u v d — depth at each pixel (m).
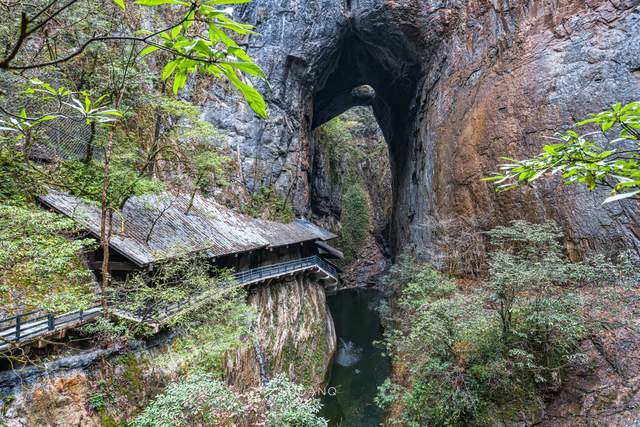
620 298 8.49
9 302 8.22
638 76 11.69
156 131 14.20
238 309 12.66
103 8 11.19
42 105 9.34
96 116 2.08
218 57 1.37
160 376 10.10
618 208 11.05
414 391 10.01
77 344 9.16
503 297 8.85
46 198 10.15
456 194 16.98
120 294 10.34
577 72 13.12
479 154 15.95
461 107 17.88
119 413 8.93
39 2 9.31
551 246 9.90
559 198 12.52
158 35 1.40
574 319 8.34
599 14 13.16
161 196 13.68
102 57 11.33
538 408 8.59
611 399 7.70
